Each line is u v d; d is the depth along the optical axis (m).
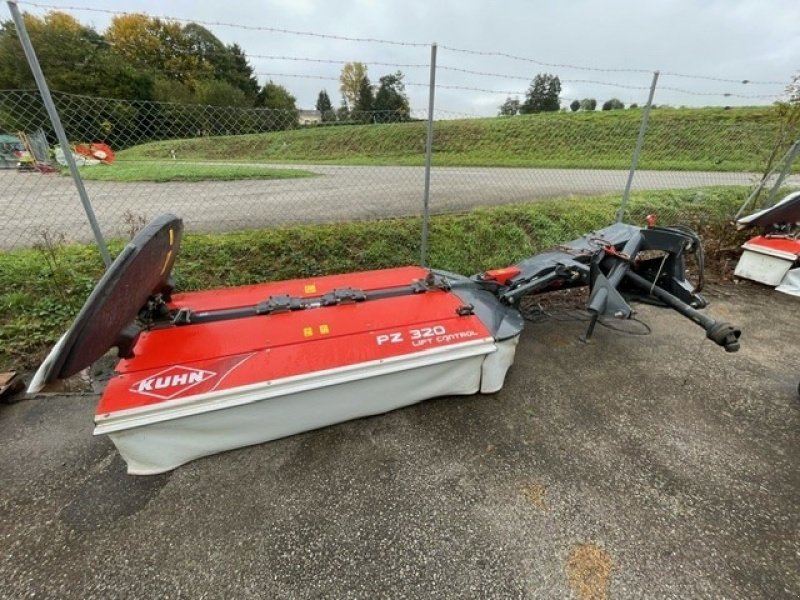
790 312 3.84
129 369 1.74
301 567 1.50
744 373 2.81
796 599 1.40
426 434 2.19
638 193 6.86
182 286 3.56
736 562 1.53
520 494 1.82
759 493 1.84
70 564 1.52
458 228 4.75
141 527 1.66
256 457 2.01
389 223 4.66
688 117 14.02
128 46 10.93
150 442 1.72
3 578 1.46
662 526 1.67
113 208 5.86
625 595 1.40
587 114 13.62
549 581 1.45
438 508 1.75
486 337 2.22
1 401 2.39
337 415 2.07
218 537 1.62
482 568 1.50
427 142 3.57
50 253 3.42
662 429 2.25
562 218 5.40
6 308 3.06
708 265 5.09
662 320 3.63
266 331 2.03
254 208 5.76
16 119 3.67
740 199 6.89
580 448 2.11
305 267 3.98
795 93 5.22
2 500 1.78
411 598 1.40
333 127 9.50
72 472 1.93
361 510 1.74
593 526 1.67
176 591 1.42
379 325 2.15
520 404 2.45
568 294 4.14
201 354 1.85
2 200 6.51
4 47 5.72
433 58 3.35
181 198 6.60
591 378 2.74
